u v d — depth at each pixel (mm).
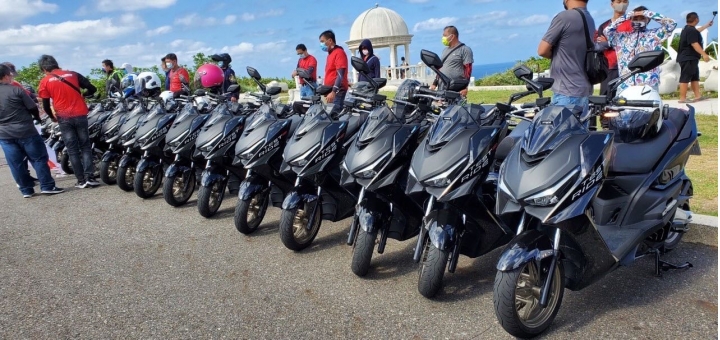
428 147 4051
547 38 5383
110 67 11344
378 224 4480
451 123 4105
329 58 8711
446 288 4355
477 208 4020
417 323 3842
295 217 5242
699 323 3551
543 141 3434
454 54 7707
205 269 5086
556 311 3584
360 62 4855
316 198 5266
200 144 6285
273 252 5395
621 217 4039
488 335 3623
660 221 4066
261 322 4012
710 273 4219
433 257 3912
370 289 4426
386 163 4379
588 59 5312
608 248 3514
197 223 6477
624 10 6949
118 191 8445
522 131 4645
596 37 5516
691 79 10852
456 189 3869
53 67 8508
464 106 4332
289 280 4711
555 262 3373
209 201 6477
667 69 12508
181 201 7180
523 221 3539
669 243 4582
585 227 3344
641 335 3469
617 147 4242
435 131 4121
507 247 3396
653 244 4250
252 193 5715
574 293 4082
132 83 9453
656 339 3414
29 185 8523
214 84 7395
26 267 5441
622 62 6934
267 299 4379
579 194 3270
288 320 4012
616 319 3680
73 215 7285
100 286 4855
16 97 8117
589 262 3486
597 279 3600
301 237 5328
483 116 4586
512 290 3295
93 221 6914
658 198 4105
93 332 4027
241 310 4219
